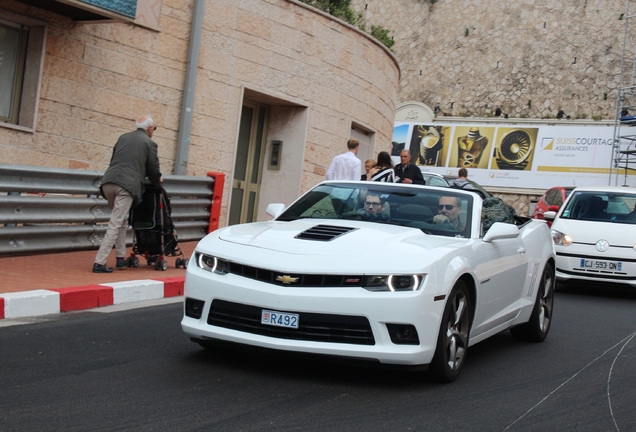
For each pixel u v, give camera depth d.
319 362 5.79
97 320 6.74
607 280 11.12
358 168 11.86
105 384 4.82
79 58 11.02
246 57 13.62
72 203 9.58
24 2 10.12
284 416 4.40
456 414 4.71
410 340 4.95
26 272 8.05
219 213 12.72
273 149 15.27
